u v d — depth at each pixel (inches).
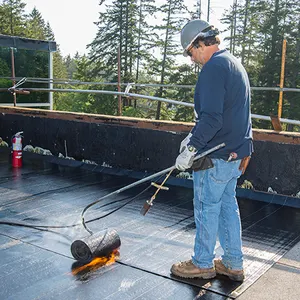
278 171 172.1
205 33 92.2
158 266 110.8
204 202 98.8
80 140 233.9
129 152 215.5
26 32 2113.7
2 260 113.3
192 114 1369.3
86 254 109.7
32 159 249.3
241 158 96.1
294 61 1234.6
